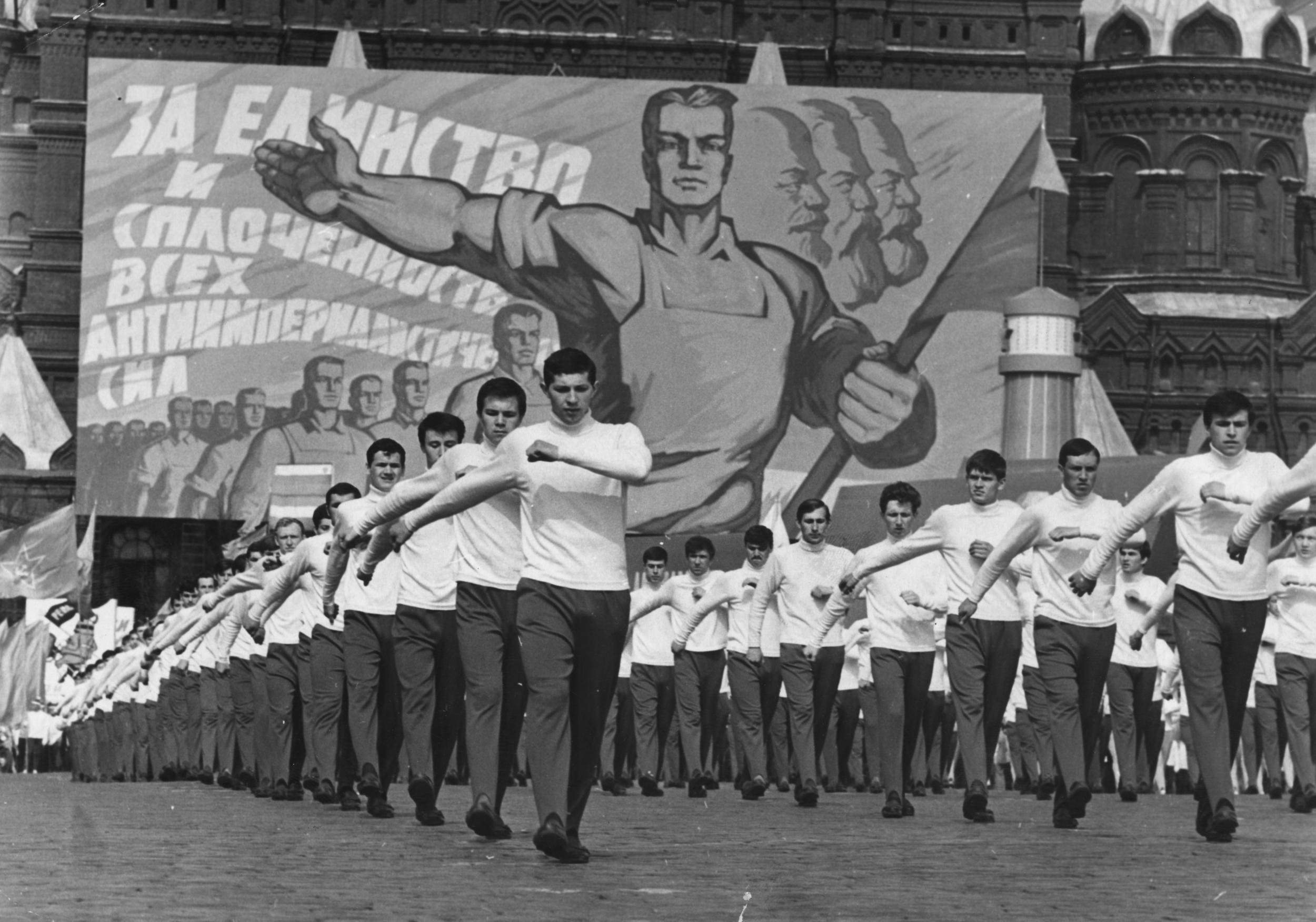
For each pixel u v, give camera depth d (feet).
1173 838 51.01
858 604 96.12
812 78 273.75
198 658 93.56
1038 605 55.72
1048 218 274.36
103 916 30.94
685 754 81.66
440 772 53.72
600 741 40.93
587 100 243.81
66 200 276.62
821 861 42.93
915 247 243.81
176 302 241.14
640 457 39.75
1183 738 95.66
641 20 270.26
